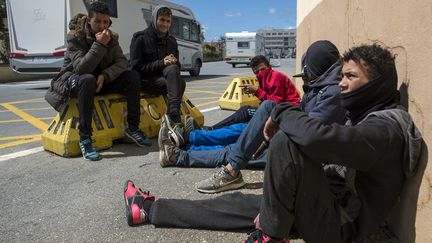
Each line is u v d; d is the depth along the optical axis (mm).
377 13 2502
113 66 4191
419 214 1783
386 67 1820
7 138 5461
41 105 9242
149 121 4805
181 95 4578
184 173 3566
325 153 1663
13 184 3426
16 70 13281
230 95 7340
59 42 12672
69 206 2947
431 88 1716
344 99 1931
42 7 12688
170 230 2537
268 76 4422
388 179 1791
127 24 14438
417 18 1876
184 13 17859
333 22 4414
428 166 1706
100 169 3748
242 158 3010
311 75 2650
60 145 4117
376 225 1861
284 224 1832
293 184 1761
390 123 1738
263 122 2891
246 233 2475
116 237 2473
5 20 22141
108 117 4426
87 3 12789
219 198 2576
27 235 2535
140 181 3400
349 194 1965
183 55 17656
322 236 1830
